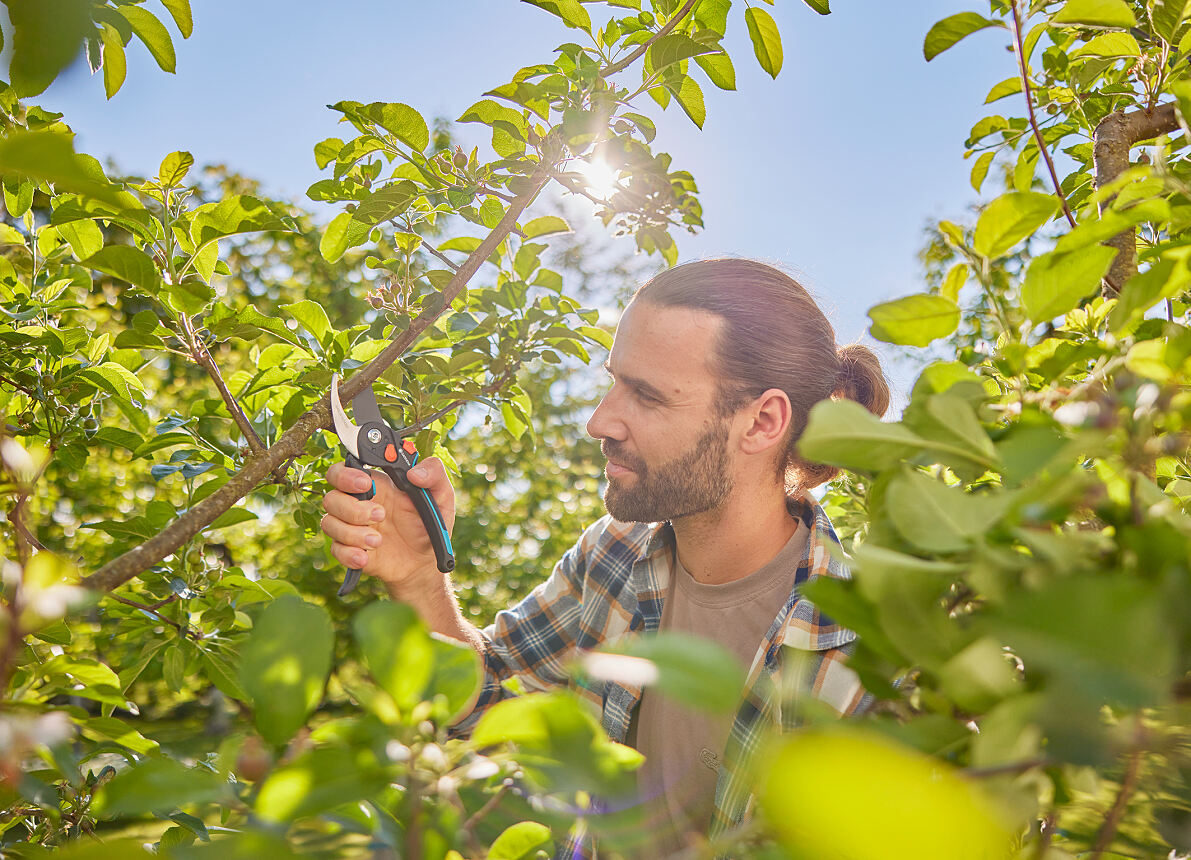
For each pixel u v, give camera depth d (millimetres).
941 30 1043
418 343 1830
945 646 395
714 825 1150
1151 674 324
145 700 5445
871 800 261
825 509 2307
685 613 1696
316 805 350
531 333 1815
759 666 1425
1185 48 1247
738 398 1503
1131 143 1337
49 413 1752
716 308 1514
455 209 1701
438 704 385
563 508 7766
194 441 1755
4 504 1060
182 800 366
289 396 1812
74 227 1438
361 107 1517
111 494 4770
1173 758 331
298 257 9430
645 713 1533
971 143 1621
